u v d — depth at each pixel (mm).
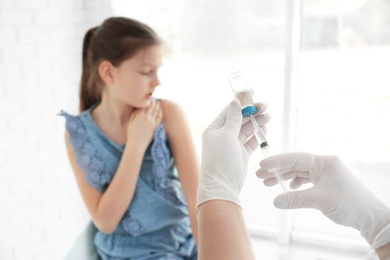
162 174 1521
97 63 1519
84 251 1608
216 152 986
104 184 1552
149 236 1519
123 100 1502
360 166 2098
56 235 2146
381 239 901
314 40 2033
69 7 2119
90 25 2240
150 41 1443
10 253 1866
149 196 1517
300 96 2121
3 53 1776
